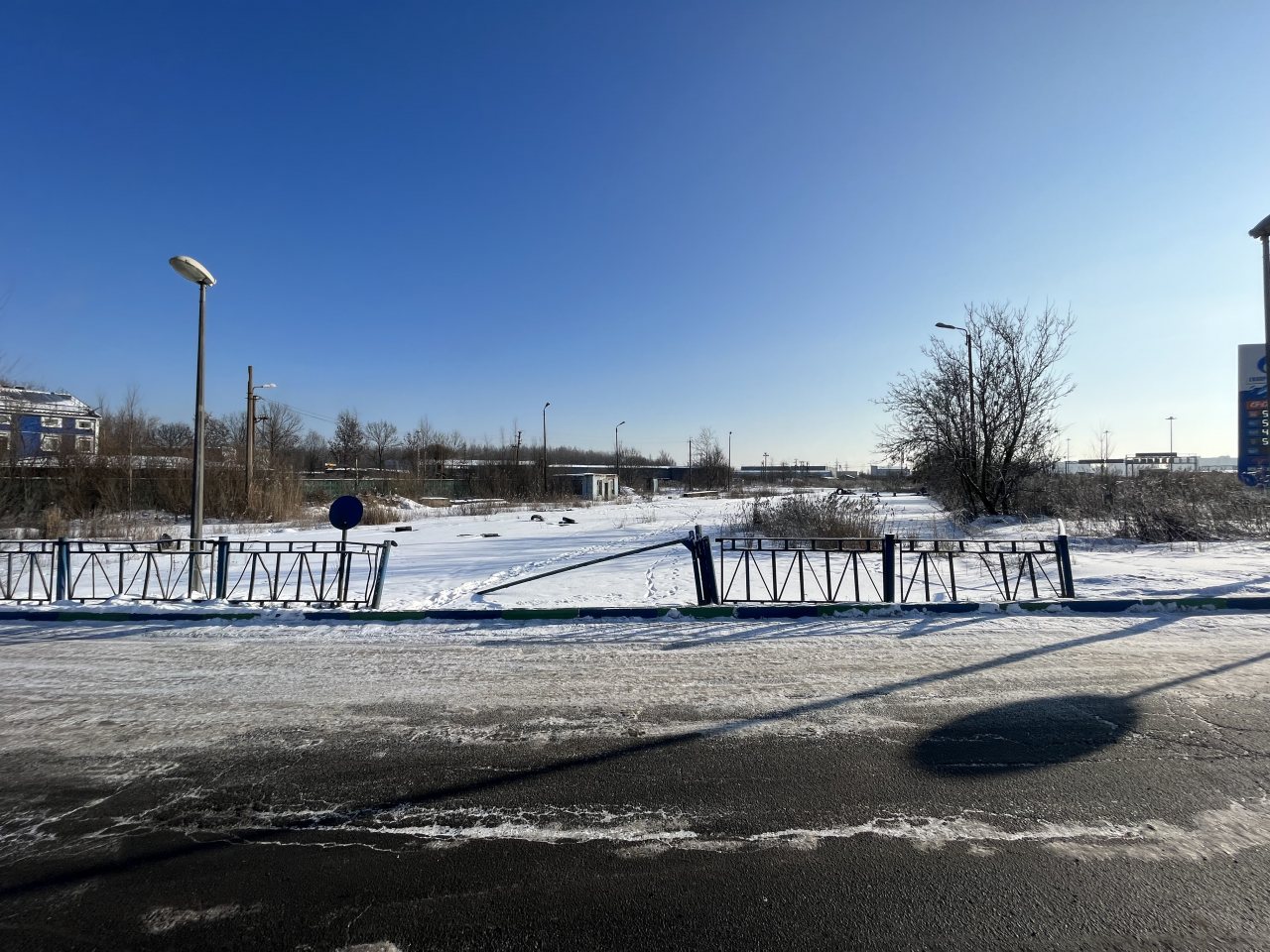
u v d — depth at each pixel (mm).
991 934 2473
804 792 3543
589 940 2471
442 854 3020
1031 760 3883
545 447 53062
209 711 4754
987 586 9938
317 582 11391
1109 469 23469
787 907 2633
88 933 2525
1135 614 7371
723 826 3230
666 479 101375
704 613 7434
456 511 37844
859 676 5391
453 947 2445
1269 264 11023
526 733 4355
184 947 2451
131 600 8055
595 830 3203
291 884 2812
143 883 2822
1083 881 2771
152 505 27625
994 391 21469
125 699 5000
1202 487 18250
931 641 6406
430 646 6406
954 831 3158
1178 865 2877
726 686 5203
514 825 3256
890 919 2557
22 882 2828
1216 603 7543
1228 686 5047
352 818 3330
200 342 10062
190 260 9531
